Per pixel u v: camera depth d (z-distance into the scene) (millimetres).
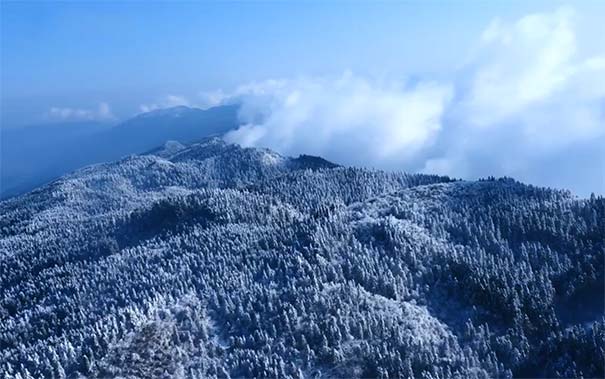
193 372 191000
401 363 190750
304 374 191750
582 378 193875
